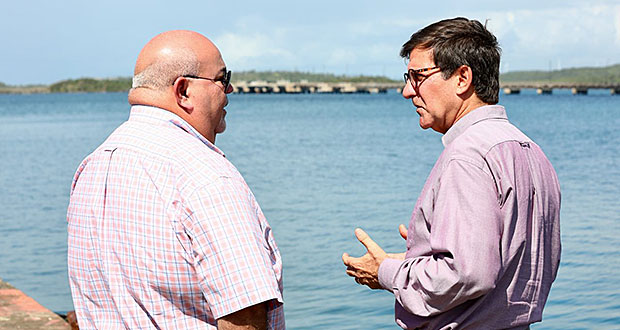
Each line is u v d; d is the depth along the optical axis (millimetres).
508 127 2043
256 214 1846
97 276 1908
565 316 6188
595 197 13773
